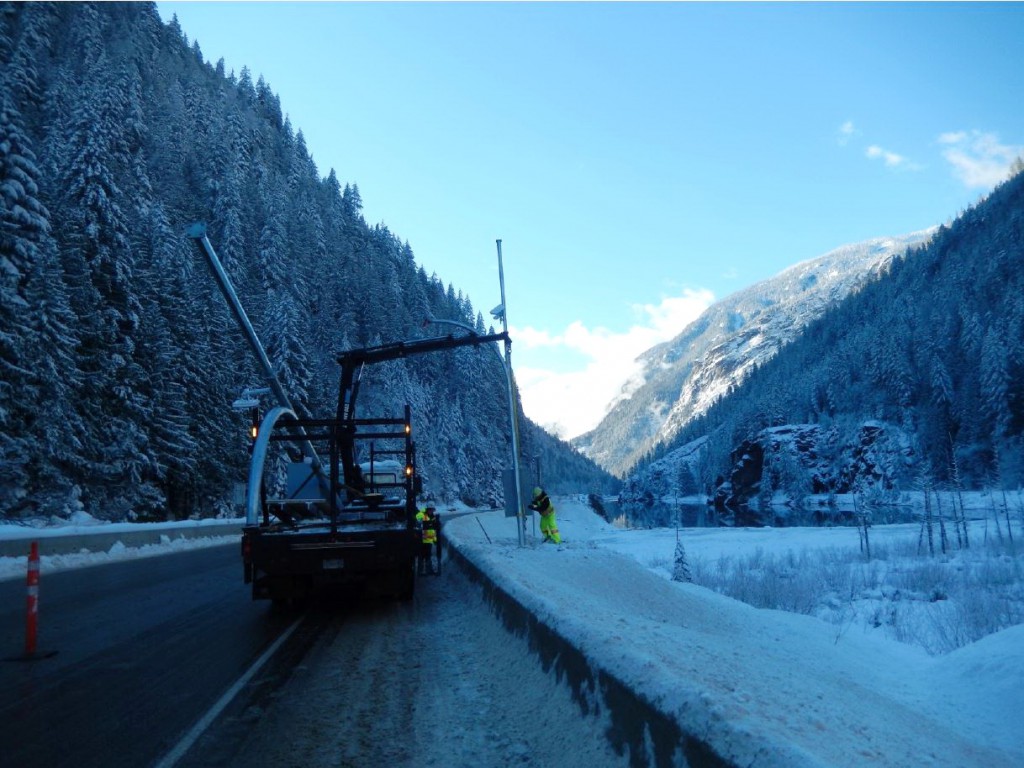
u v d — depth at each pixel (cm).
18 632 1014
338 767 481
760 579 2070
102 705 636
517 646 739
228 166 11250
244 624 1084
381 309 11169
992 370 9994
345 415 1947
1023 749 520
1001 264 13625
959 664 773
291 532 1227
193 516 5078
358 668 777
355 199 18075
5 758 501
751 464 14238
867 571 2283
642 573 1677
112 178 4709
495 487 12231
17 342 3303
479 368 12962
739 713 317
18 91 6638
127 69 11000
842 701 523
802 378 17600
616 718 411
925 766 334
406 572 1242
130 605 1292
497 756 491
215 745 527
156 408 4509
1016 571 2045
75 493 3603
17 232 3497
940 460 10550
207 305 5834
